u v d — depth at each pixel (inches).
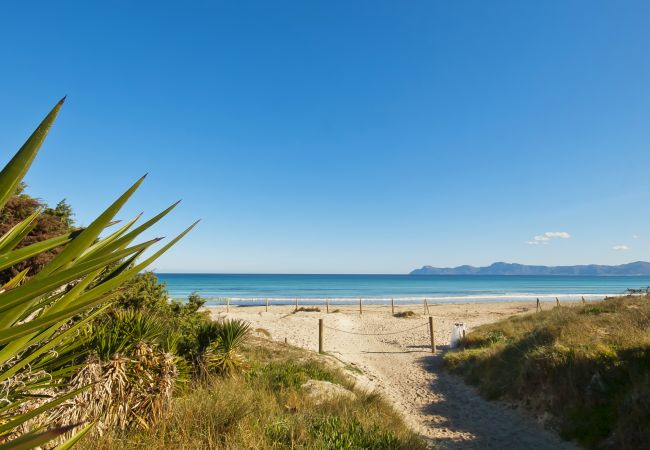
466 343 631.8
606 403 279.7
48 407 47.9
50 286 29.1
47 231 270.2
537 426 305.4
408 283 4968.0
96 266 32.6
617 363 299.0
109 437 152.5
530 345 416.5
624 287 3860.7
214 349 302.8
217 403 205.0
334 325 1030.4
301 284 4404.5
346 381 376.2
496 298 2343.8
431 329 658.8
